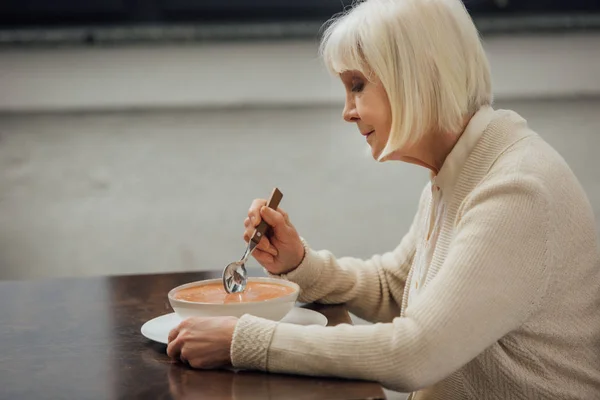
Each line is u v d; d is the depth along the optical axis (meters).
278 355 1.01
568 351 1.17
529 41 2.86
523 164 1.12
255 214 1.42
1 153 2.76
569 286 1.15
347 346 1.00
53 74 2.71
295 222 2.92
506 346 1.15
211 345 1.04
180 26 2.76
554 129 2.95
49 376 1.03
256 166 2.88
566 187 1.14
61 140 2.79
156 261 2.88
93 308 1.40
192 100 2.78
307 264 1.44
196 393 0.95
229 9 2.80
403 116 1.16
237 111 2.84
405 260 1.53
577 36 2.86
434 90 1.16
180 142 2.83
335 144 2.89
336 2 2.82
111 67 2.73
